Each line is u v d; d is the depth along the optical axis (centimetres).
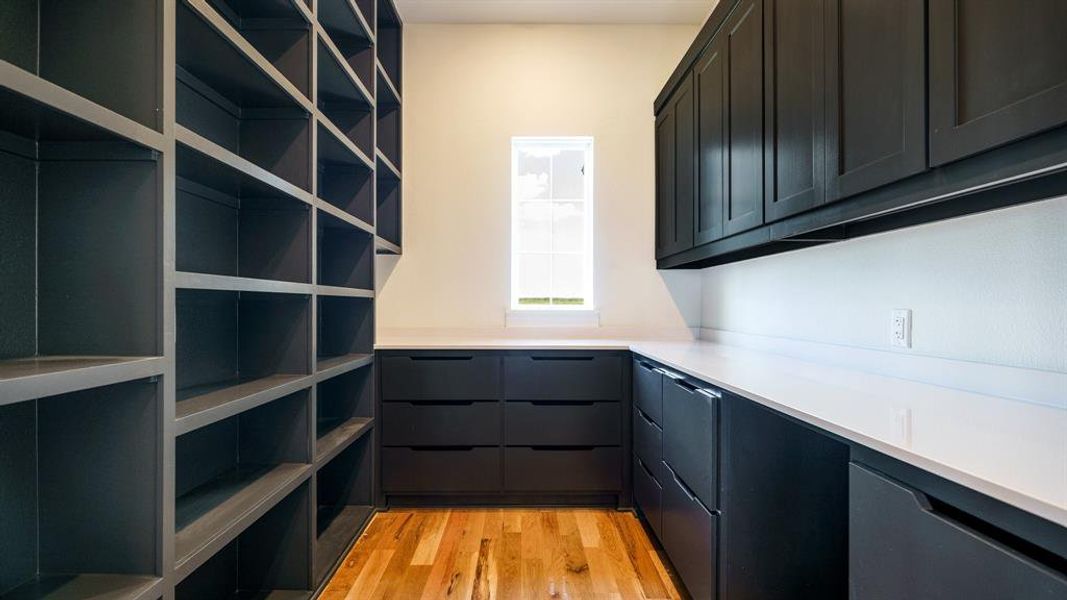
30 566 100
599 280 300
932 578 69
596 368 248
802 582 137
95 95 100
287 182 162
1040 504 55
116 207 101
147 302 100
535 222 308
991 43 84
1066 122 73
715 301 279
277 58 170
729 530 137
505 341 275
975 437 81
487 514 243
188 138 108
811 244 187
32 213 100
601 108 300
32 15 100
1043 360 107
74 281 101
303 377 168
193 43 128
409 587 179
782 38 154
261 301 173
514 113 299
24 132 95
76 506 100
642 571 189
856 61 119
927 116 97
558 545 210
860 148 117
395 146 288
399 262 297
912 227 140
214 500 141
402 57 291
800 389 126
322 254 241
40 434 101
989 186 90
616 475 247
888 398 114
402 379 246
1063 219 104
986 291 120
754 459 137
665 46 300
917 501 72
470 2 279
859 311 162
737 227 185
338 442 202
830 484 138
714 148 208
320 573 180
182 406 120
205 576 157
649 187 300
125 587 97
